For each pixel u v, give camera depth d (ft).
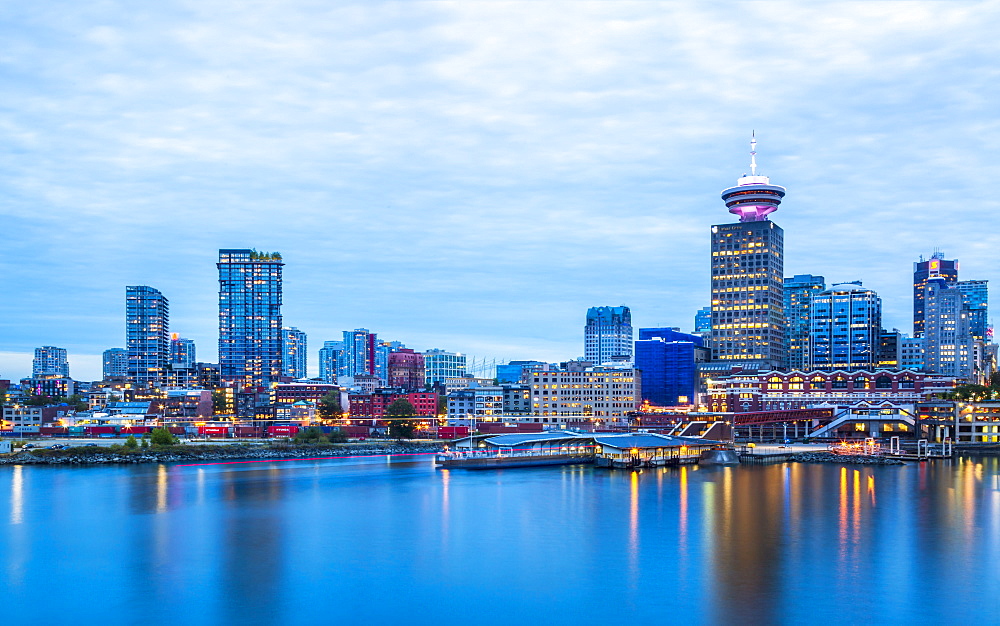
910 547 402.72
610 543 420.77
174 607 322.14
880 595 327.67
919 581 345.51
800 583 344.69
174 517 498.28
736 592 334.44
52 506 540.93
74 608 320.91
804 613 308.60
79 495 592.60
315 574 365.61
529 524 472.03
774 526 457.27
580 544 419.13
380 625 303.48
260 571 370.94
